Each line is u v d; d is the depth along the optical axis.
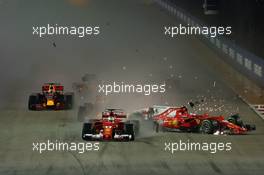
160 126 88.88
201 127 87.31
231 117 89.62
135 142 80.44
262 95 125.38
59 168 65.69
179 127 87.62
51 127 91.88
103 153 73.56
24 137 84.00
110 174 62.53
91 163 68.12
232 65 160.00
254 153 74.00
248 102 119.75
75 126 92.69
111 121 80.88
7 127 92.31
